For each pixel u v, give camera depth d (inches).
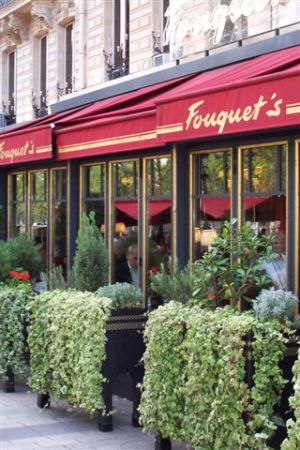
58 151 418.6
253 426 213.6
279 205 326.6
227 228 243.9
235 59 393.1
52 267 505.4
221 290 244.2
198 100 305.1
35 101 740.7
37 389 315.9
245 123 283.1
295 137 317.4
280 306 221.5
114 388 306.5
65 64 695.7
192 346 229.5
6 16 754.2
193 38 448.5
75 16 654.5
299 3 378.3
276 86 270.4
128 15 574.9
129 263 424.5
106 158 445.4
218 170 362.0
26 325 346.6
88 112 434.9
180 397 240.5
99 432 293.4
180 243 379.6
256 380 213.0
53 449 271.9
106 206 445.7
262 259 271.9
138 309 289.3
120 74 572.7
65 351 296.2
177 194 380.8
